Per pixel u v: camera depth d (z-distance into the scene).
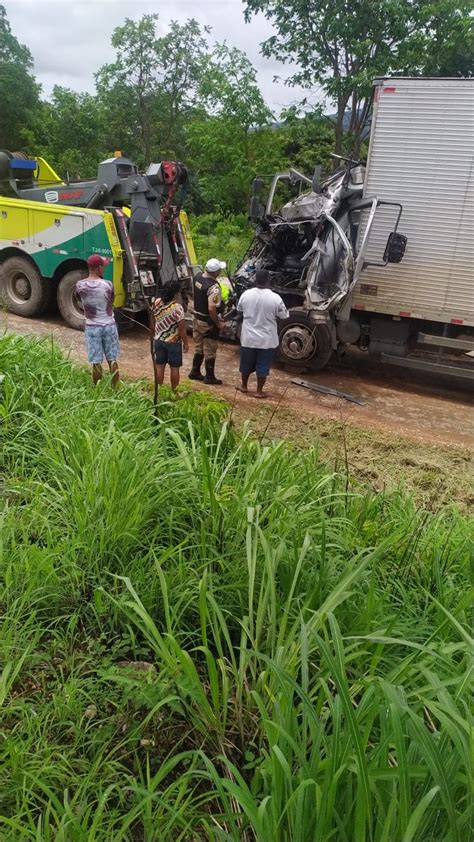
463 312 7.77
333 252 7.79
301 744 1.79
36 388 5.17
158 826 1.92
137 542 3.12
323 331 8.05
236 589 2.87
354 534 3.44
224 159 17.92
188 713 2.40
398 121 7.51
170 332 6.18
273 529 3.07
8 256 9.62
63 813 1.84
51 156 24.44
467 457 6.03
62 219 8.71
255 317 6.84
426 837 1.64
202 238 16.12
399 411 7.32
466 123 7.17
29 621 2.60
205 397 5.83
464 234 7.52
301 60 15.61
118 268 8.59
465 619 2.68
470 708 1.90
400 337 8.31
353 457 5.81
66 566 2.96
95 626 2.80
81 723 2.28
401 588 3.12
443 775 1.51
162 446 3.65
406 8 13.86
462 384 8.66
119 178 8.93
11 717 2.31
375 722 2.15
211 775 1.76
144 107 24.95
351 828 1.67
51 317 9.93
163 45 23.80
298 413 6.79
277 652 2.16
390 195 7.79
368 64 14.63
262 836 1.57
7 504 3.45
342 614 2.65
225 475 3.52
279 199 10.90
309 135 17.83
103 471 3.27
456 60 14.26
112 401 4.82
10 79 28.59
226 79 17.22
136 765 2.16
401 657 2.54
